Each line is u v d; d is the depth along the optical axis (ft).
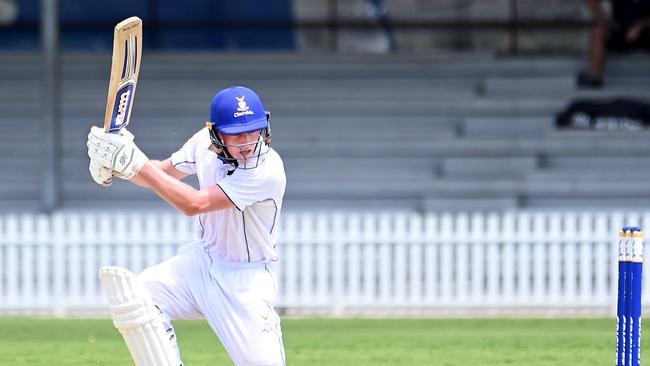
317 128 193.67
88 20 215.92
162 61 205.77
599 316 130.72
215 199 60.49
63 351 102.78
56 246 135.33
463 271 134.92
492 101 194.18
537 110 193.36
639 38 208.64
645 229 132.26
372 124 194.18
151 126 194.29
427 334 114.32
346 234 134.51
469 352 101.91
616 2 208.64
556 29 214.69
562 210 178.19
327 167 187.32
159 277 64.23
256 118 60.29
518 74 203.51
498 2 215.10
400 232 134.62
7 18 216.13
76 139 189.98
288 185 182.29
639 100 196.75
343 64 204.95
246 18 217.15
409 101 194.80
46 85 167.12
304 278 134.82
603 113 189.57
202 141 64.59
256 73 204.74
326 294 134.82
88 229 135.54
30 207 180.55
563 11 214.48
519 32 215.10
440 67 203.72
